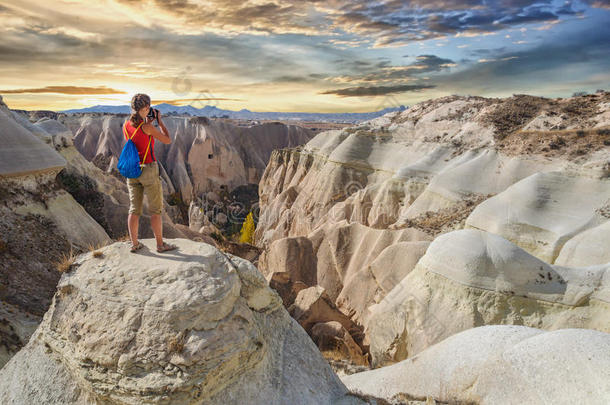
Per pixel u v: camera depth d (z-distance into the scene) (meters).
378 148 36.03
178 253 5.26
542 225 24.05
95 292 4.76
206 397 4.41
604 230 21.25
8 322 11.20
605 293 12.89
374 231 25.55
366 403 5.98
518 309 13.73
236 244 35.41
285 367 5.61
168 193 69.44
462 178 30.45
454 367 7.26
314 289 19.56
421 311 14.80
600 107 34.47
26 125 27.56
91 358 4.42
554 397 5.41
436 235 24.55
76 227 19.89
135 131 4.58
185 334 4.38
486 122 38.06
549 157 30.09
